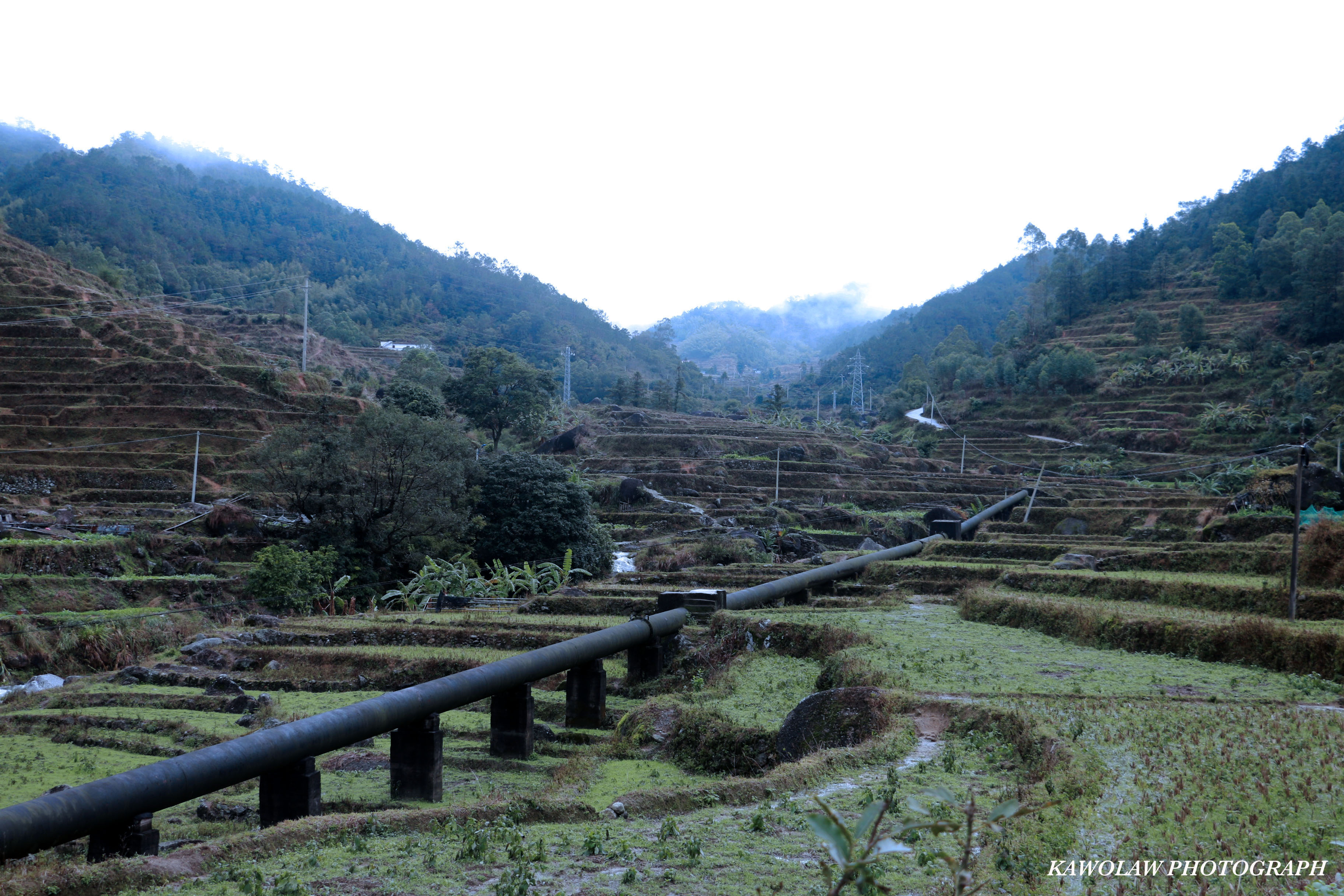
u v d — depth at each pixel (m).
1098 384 129.00
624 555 61.59
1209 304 141.12
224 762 14.01
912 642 25.73
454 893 8.97
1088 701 17.50
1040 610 29.27
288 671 30.27
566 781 17.69
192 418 72.81
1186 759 12.91
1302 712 16.62
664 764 19.47
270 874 9.82
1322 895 7.11
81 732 25.28
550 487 54.00
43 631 37.97
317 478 47.41
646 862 9.70
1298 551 29.19
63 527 51.34
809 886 8.78
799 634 28.02
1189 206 194.25
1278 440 99.69
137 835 13.07
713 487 81.75
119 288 126.25
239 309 149.75
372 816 12.32
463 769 20.72
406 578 49.22
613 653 25.17
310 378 84.25
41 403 74.00
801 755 17.33
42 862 14.18
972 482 89.06
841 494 81.94
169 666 31.28
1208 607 30.39
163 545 50.12
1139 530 51.47
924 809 11.34
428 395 79.12
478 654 30.31
